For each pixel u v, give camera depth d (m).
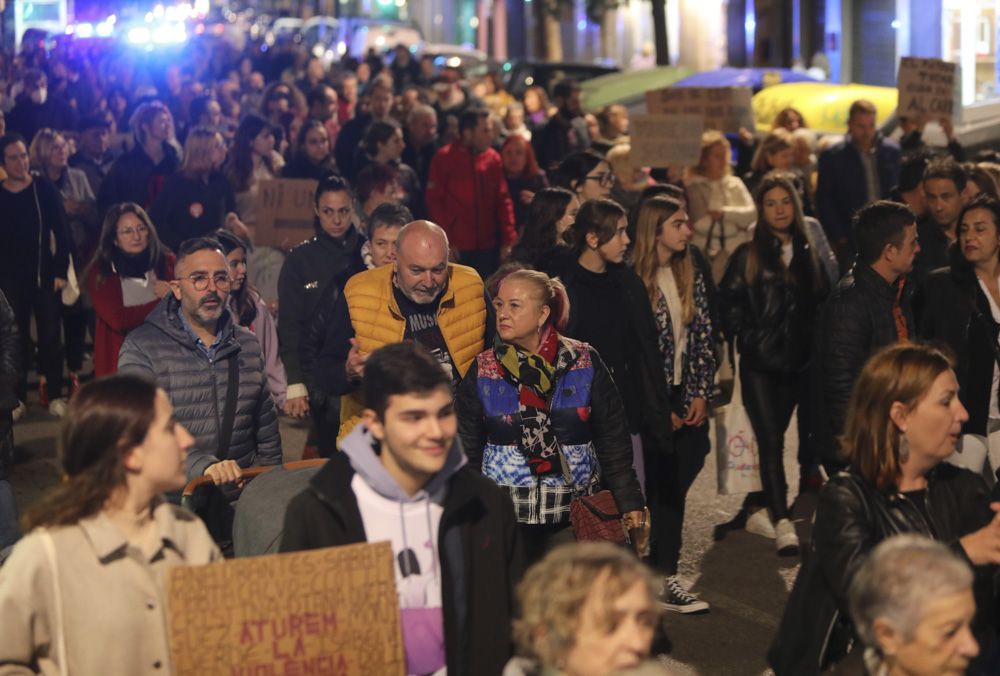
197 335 7.24
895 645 4.20
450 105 22.03
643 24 46.75
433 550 4.75
